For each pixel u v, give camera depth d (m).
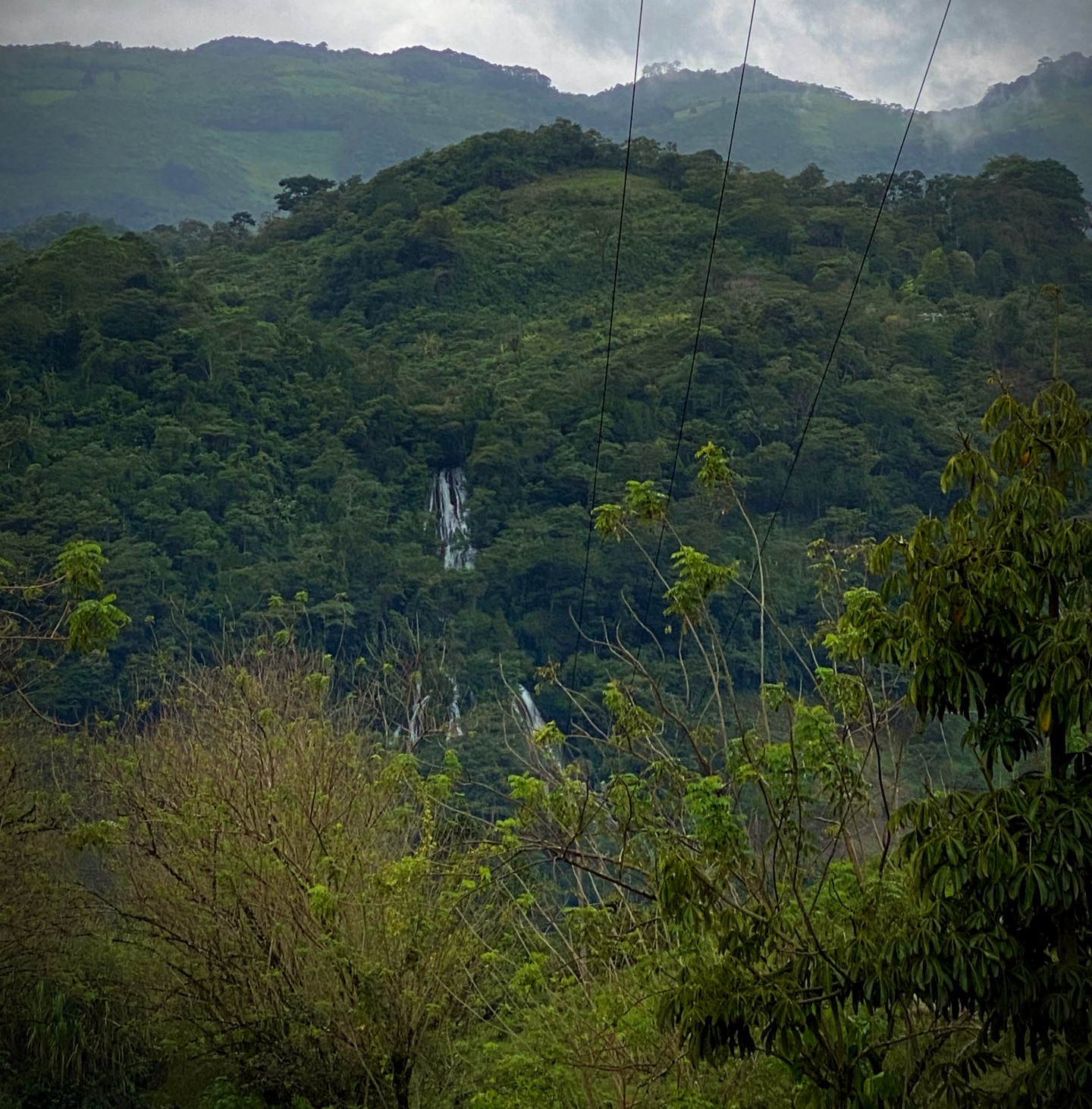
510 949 40.72
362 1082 43.97
